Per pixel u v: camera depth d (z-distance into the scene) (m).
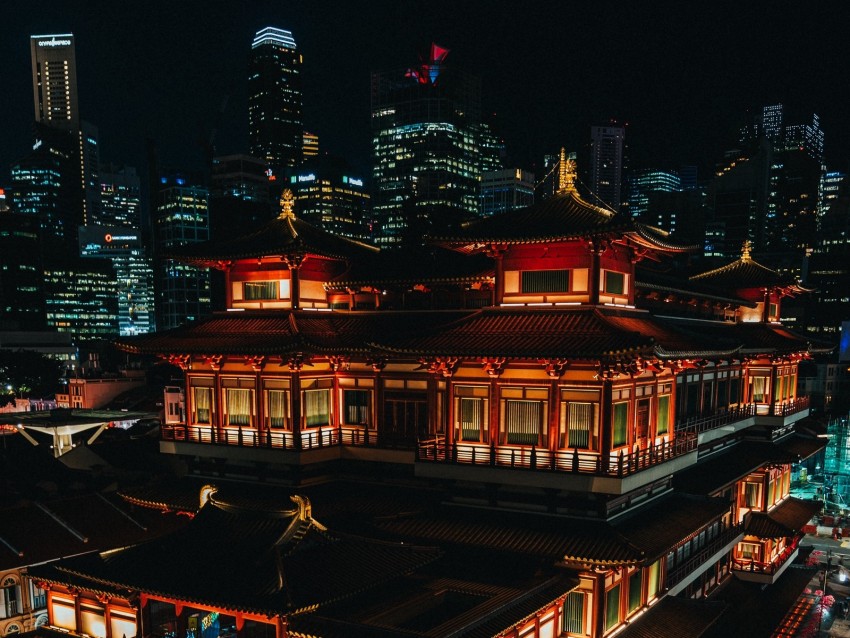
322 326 44.25
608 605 33.75
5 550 43.38
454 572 34.06
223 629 39.22
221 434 43.81
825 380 135.25
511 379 36.09
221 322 45.91
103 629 35.75
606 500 33.50
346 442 43.03
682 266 83.19
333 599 27.33
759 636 44.81
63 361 188.00
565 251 36.56
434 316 43.09
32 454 71.50
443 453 38.03
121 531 48.09
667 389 41.03
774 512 58.12
